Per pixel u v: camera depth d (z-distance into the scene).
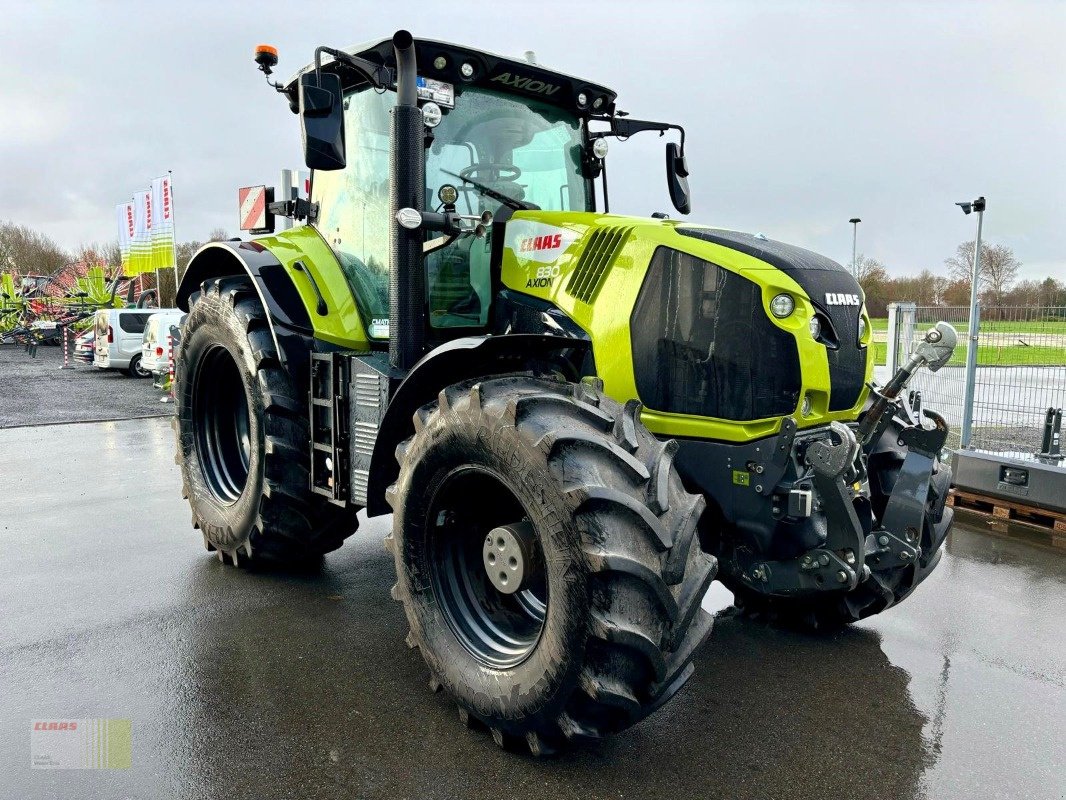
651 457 2.44
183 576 4.13
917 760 2.50
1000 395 6.64
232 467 4.53
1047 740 2.63
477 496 2.79
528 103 3.82
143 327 17.39
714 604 3.91
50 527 5.09
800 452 2.84
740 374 2.87
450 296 3.57
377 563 4.39
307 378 3.81
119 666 3.07
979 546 4.94
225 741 2.54
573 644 2.19
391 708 2.77
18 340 28.86
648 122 4.23
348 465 3.53
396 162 3.12
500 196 3.59
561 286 3.27
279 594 3.88
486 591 2.81
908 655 3.30
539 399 2.41
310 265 3.96
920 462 3.13
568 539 2.20
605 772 2.40
